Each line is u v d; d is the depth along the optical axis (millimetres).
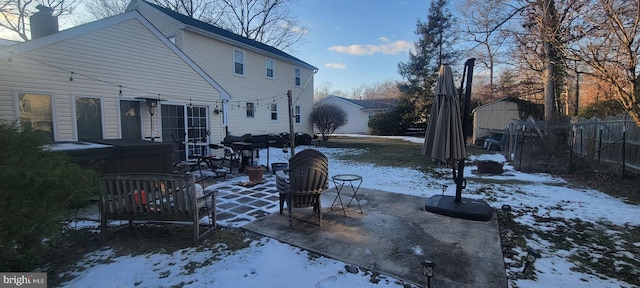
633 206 4656
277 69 15945
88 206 4023
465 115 4184
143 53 7457
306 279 2482
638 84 6512
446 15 22688
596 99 11930
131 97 7238
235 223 3836
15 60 5527
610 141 7398
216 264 2752
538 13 9586
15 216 2172
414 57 24125
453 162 4137
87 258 2873
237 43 13023
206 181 6473
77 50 6297
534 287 2383
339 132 31422
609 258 2916
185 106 8578
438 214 4164
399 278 2482
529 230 3658
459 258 2838
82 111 6438
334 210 4387
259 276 2537
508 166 8797
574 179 6758
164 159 5699
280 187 4047
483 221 3885
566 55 7141
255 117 14500
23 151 2375
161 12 11516
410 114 24391
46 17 6938
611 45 6480
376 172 7871
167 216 3215
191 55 11344
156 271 2625
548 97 10891
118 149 4984
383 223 3805
